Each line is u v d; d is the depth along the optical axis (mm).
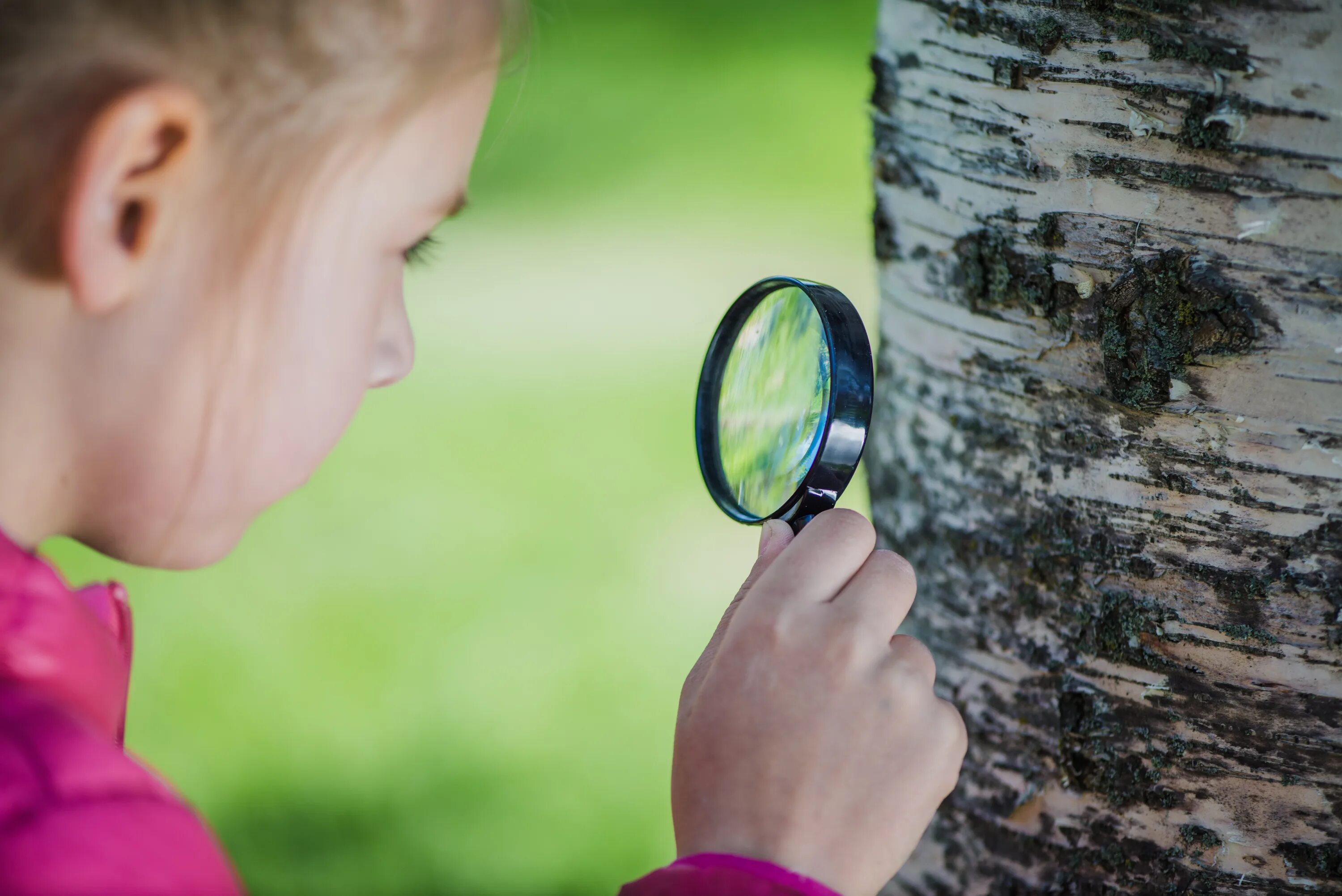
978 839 1421
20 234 798
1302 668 1202
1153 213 1178
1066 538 1300
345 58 857
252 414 895
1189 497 1219
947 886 1459
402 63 883
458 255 7164
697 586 4371
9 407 842
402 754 3654
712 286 6766
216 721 3738
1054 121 1212
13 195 789
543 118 9336
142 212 808
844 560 1074
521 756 3645
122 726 1114
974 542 1383
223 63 814
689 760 1002
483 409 5512
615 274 6906
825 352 1150
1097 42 1174
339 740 3689
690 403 5594
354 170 891
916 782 991
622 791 3523
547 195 8109
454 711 3807
